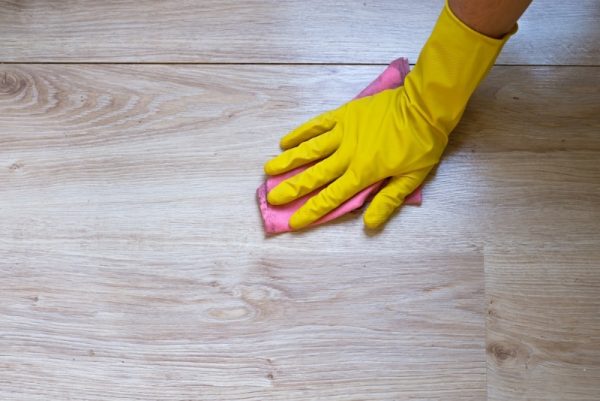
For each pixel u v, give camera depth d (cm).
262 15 102
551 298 94
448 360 91
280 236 94
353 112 93
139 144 97
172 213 95
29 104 99
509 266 94
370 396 90
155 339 92
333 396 90
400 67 97
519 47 101
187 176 96
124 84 99
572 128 99
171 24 101
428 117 89
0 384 90
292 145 97
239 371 91
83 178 96
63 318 92
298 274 93
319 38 101
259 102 99
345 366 91
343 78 100
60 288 93
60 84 99
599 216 96
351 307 93
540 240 95
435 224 95
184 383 91
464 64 84
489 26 80
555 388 91
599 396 91
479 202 96
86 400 90
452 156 97
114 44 101
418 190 95
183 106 99
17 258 94
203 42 101
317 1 102
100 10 102
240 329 92
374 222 92
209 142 98
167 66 100
